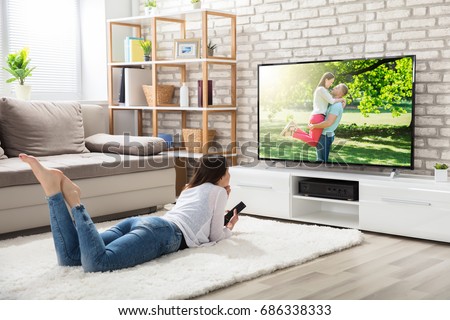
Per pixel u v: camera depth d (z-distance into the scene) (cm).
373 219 401
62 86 599
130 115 612
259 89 486
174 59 539
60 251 299
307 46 481
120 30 601
